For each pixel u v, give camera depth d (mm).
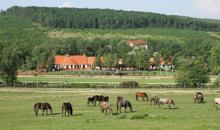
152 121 53031
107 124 50469
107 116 59844
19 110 69812
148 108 71375
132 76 186250
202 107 72562
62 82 135375
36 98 92125
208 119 54875
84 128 47312
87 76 184750
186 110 67438
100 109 70125
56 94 101375
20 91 107312
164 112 64500
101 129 46250
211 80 143875
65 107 61219
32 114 64188
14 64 130000
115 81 147750
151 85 122688
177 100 87375
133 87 120938
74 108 72250
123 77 178500
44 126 49969
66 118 58281
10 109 71375
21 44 143750
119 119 55688
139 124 50062
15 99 90125
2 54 130875
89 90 111500
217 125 48719
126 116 58938
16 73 131375
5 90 109875
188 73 124500
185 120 53844
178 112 64250
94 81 147000
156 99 77188
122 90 112125
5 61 128000
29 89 113250
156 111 66188
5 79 129250
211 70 193375
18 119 57906
